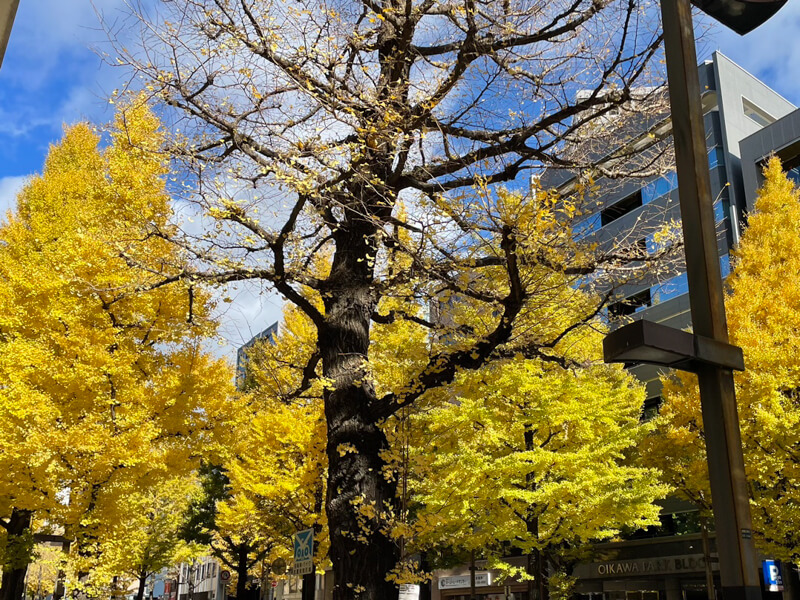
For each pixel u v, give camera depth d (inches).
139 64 296.8
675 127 136.9
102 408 533.0
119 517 532.4
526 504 628.7
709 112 1080.8
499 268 390.3
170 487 1058.7
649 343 114.6
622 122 359.3
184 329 536.4
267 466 657.6
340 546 297.7
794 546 594.2
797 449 582.2
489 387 637.3
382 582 294.2
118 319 548.4
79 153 717.3
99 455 499.2
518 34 317.1
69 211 653.9
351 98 306.5
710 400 123.1
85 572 528.4
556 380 629.3
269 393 477.7
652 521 681.6
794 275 666.2
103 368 513.3
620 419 783.7
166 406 573.9
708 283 126.7
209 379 590.6
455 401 737.6
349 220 340.8
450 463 619.2
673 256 360.5
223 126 307.3
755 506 593.6
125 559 575.5
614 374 808.3
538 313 381.1
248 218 304.2
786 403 596.7
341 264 344.2
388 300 457.1
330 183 312.3
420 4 345.1
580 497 631.8
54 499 529.0
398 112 313.4
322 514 576.7
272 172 296.8
